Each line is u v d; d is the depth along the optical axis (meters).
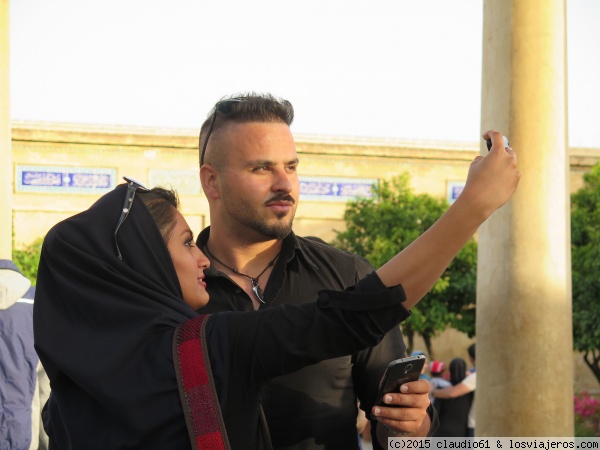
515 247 3.79
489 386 3.81
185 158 14.81
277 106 2.38
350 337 1.70
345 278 2.45
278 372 1.74
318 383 2.29
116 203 1.93
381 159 15.84
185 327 1.79
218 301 2.38
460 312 14.29
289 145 2.35
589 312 11.72
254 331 1.75
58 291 1.88
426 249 1.69
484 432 3.80
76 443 1.78
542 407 3.73
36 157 14.23
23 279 3.81
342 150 15.55
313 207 15.54
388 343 2.40
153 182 14.68
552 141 3.84
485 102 3.98
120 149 14.56
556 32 3.90
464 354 16.16
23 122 14.05
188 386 1.72
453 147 16.03
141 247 1.89
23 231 14.16
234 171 2.32
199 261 2.05
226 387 1.73
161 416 1.71
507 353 3.77
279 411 2.26
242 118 2.34
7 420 3.65
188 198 14.80
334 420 2.30
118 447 1.73
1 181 6.14
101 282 1.84
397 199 14.74
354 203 14.59
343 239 14.44
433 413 2.46
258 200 2.31
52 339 1.82
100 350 1.77
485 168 1.69
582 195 13.48
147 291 1.84
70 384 1.84
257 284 2.41
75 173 14.38
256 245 2.42
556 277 3.80
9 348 3.70
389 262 1.73
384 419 2.08
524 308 3.76
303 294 2.41
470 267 14.05
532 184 3.81
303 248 2.47
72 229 1.89
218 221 2.44
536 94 3.84
